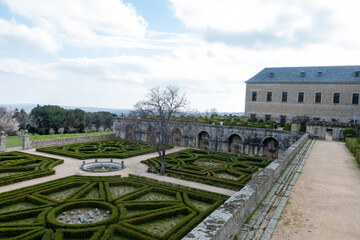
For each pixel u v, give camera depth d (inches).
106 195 871.1
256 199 491.8
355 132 1723.7
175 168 1275.8
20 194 833.5
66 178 1033.5
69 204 761.0
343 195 586.2
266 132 1792.6
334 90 2484.0
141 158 1562.5
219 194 936.9
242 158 1625.2
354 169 859.4
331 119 2503.7
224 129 1951.3
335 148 1386.6
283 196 565.6
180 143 2160.4
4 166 1176.2
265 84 2829.7
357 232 406.3
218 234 298.0
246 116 2952.8
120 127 2317.9
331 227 421.1
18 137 2071.9
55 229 617.0
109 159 1496.1
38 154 1517.0
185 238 276.1
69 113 3617.1
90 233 598.2
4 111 2938.0
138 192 895.1
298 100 2655.0
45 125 3294.8
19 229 589.9
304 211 485.4
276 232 395.9
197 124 2057.1
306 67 2770.7
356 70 2455.7
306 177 735.7
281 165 762.8
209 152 1795.0
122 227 612.7
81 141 2004.2
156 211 729.6
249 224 412.5
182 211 757.3
